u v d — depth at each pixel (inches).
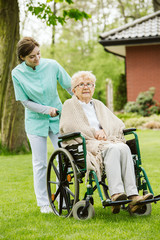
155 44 655.8
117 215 140.2
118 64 929.5
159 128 539.2
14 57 366.6
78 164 133.9
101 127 146.5
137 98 635.5
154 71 659.4
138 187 138.4
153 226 123.2
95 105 148.3
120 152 130.9
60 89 493.7
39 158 152.6
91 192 132.5
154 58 658.2
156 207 150.4
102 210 149.2
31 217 144.0
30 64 149.5
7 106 365.4
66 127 140.9
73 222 131.4
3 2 363.9
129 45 647.8
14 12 366.9
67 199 141.7
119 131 143.8
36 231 124.5
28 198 179.2
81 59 978.1
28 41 147.3
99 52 950.4
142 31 650.8
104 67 917.2
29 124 153.6
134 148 140.7
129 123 562.9
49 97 154.4
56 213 146.0
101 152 131.7
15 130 365.4
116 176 127.6
